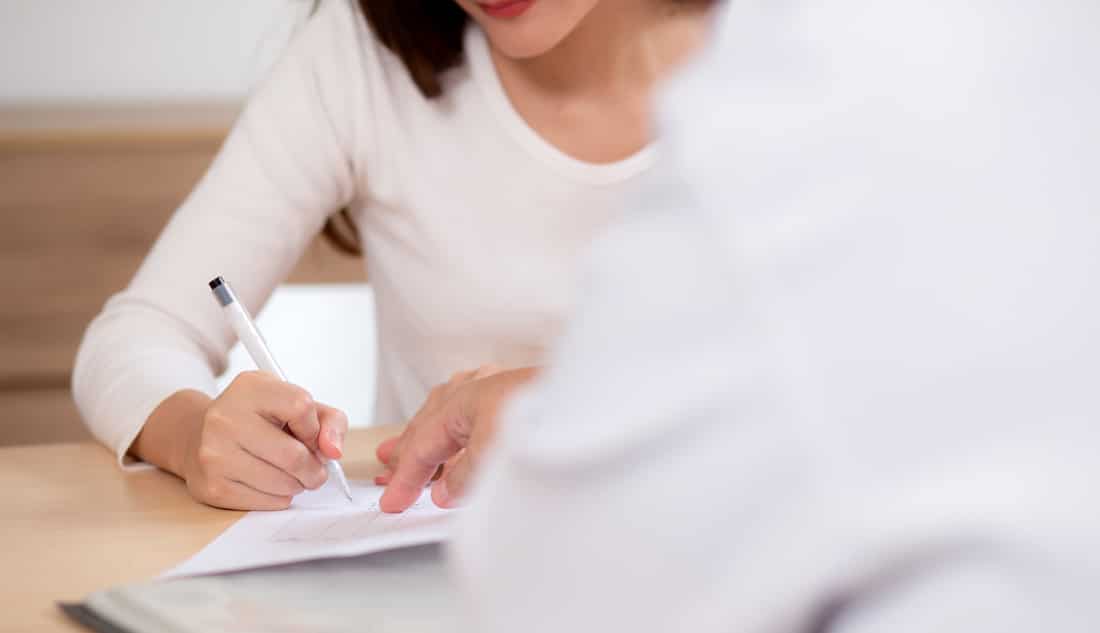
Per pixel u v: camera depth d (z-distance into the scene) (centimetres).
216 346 140
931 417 34
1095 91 37
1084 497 33
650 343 36
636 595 36
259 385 106
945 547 33
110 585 84
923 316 34
